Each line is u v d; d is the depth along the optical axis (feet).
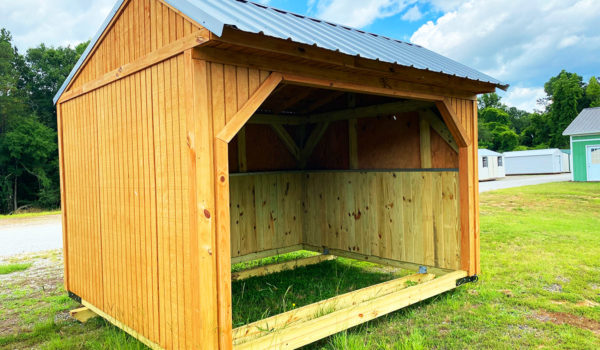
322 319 9.62
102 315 11.51
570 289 13.75
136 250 9.80
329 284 15.40
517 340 10.03
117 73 10.30
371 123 17.29
